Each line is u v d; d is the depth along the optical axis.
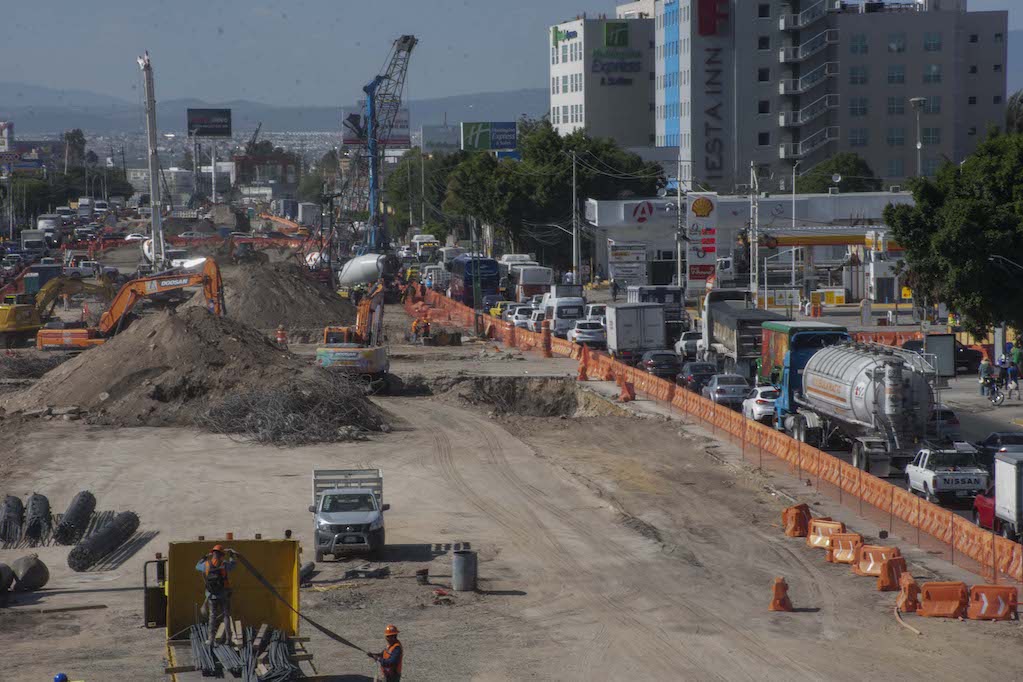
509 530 50.47
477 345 118.44
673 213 171.62
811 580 42.66
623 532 49.69
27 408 80.06
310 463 65.12
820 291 148.88
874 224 165.25
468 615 38.94
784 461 63.28
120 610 39.69
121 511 53.94
